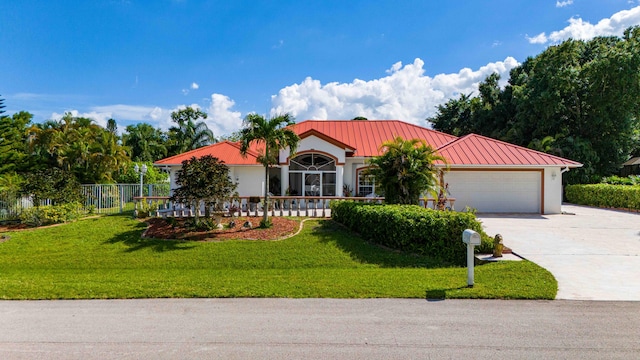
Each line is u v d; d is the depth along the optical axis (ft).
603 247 35.55
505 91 130.00
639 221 54.34
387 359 14.01
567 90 101.19
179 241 40.24
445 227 33.04
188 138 153.38
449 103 154.61
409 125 86.94
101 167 85.46
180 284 24.26
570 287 23.13
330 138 66.69
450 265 31.81
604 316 18.33
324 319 18.08
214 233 42.73
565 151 97.81
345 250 36.35
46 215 49.16
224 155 70.69
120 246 39.47
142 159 143.84
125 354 14.53
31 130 83.20
